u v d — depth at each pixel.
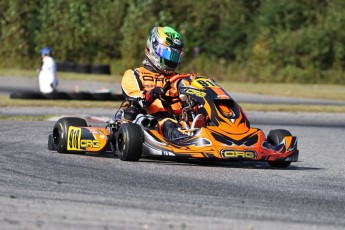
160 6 128.12
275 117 59.53
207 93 28.66
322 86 107.69
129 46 119.06
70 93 67.25
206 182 23.86
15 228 16.05
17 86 92.06
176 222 17.27
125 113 30.11
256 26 129.75
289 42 121.06
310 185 24.41
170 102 30.58
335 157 34.03
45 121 46.91
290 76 117.25
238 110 28.45
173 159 30.06
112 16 127.12
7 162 27.58
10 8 127.06
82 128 30.33
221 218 18.05
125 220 17.31
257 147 27.16
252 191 22.45
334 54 121.25
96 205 19.11
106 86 94.38
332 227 17.64
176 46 31.12
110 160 28.84
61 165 27.14
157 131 28.28
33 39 125.69
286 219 18.34
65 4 126.94
